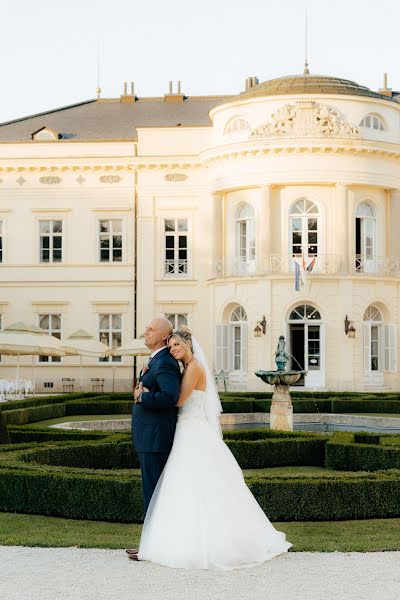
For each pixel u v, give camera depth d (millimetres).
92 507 13727
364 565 10375
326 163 47281
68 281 53438
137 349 45031
